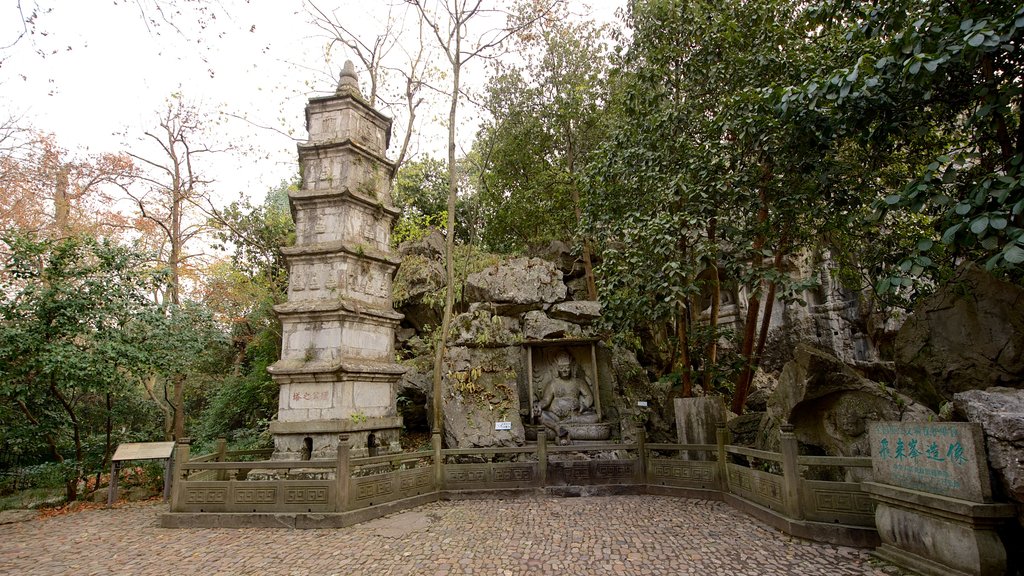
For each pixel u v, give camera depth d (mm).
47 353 10281
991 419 5211
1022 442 4941
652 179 11016
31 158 17250
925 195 6527
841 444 8352
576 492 10531
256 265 19062
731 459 10070
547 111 17297
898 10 7121
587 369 13656
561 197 17688
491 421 12344
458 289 16109
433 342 15656
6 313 10586
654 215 11148
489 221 19922
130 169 17875
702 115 11250
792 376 9016
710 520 8266
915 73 6293
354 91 12008
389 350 11852
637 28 12711
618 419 12984
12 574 6703
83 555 7410
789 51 10438
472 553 6938
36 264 11430
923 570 5676
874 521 6840
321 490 8719
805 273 17672
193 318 13891
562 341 13383
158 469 13039
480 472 10734
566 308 14289
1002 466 5070
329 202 11359
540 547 7117
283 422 10336
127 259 12117
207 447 14461
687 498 10016
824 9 8844
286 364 10578
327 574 6352
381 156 12391
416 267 17594
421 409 15609
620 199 12125
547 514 8930
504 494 10531
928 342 7688
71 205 17875
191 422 18172
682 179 10469
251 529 8547
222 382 18344
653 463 10766
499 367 13336
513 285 14789
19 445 12531
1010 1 6047
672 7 11508
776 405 9516
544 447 10844
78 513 10477
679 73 11758
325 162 11703
